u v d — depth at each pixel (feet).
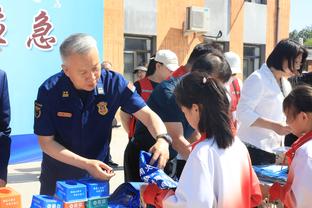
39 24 20.39
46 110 6.72
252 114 9.09
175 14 32.83
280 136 9.58
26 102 20.18
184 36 33.45
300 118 6.41
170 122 7.73
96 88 6.87
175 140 7.79
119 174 18.40
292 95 6.54
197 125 5.35
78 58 6.07
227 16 36.04
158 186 5.55
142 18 31.07
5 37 19.43
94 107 6.89
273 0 39.29
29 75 20.22
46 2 20.51
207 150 5.08
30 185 16.47
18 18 19.76
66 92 6.73
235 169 5.22
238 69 10.58
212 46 8.10
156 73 12.69
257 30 38.32
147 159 6.14
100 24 22.35
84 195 5.47
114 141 26.12
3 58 19.44
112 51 29.32
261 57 39.29
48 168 7.22
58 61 21.11
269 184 7.07
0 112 7.48
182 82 5.45
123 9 29.76
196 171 4.98
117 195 6.44
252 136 9.41
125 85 7.11
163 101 7.73
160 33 32.09
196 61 6.98
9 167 19.44
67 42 6.15
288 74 9.24
